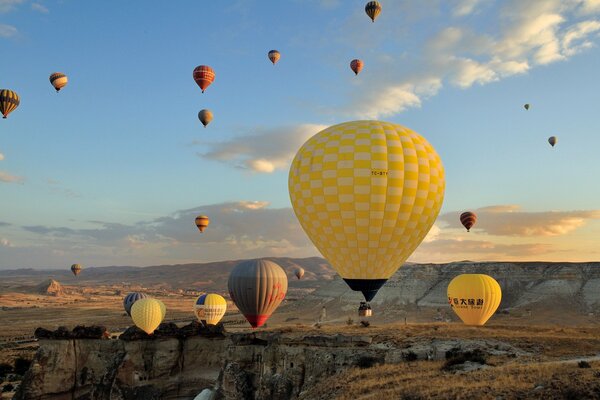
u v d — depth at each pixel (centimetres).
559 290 15112
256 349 5194
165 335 6581
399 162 4272
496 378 2922
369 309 4475
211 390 5697
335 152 4325
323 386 3862
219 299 8356
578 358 3731
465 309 5744
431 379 3225
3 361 8900
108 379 6278
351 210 4250
